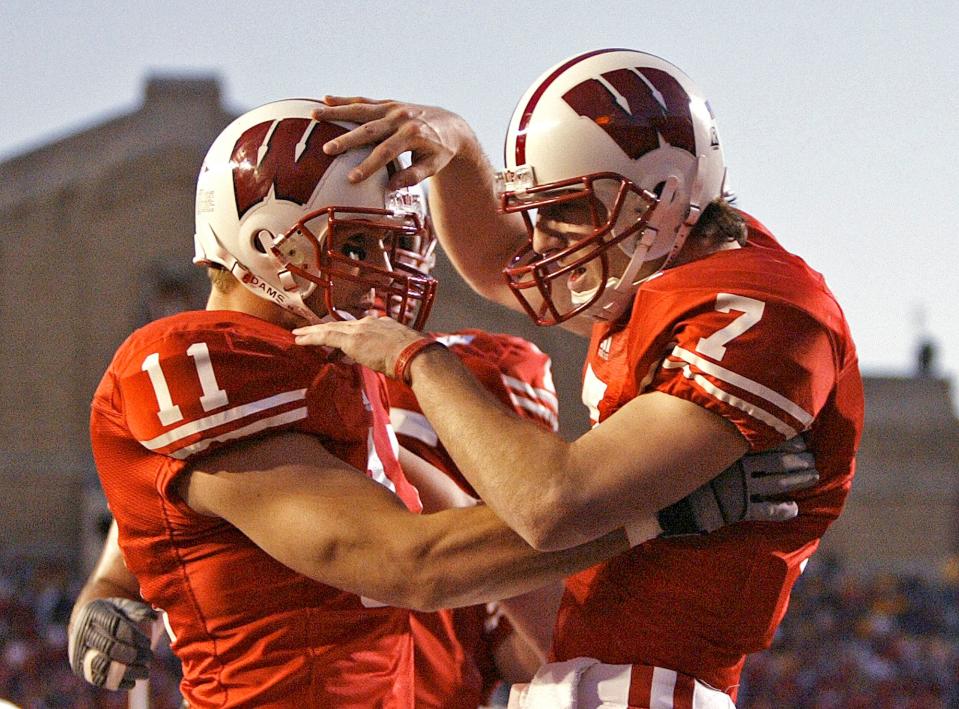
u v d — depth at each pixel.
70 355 23.12
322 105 2.55
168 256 23.23
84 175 23.44
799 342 2.24
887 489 24.86
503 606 2.93
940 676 15.84
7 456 22.75
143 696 3.11
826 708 14.77
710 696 2.40
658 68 2.49
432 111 2.68
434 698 3.05
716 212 2.49
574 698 2.44
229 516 2.33
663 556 2.41
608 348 2.52
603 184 2.40
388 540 2.26
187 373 2.33
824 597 18.52
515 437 2.22
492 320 21.92
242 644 2.42
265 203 2.44
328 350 2.46
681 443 2.21
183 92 23.83
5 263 23.27
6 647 14.56
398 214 2.50
